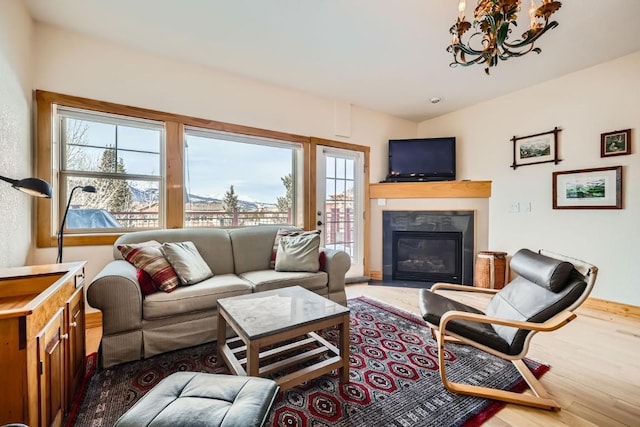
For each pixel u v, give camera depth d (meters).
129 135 2.68
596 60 2.81
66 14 2.16
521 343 1.50
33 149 2.24
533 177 3.40
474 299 3.30
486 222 3.81
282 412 1.37
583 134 2.99
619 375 1.72
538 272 1.62
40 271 1.36
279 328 1.40
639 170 2.65
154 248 2.11
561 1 1.97
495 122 3.78
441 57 2.77
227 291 2.11
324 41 2.50
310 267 2.61
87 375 1.66
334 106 3.86
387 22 2.24
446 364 1.82
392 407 1.42
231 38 2.46
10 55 1.85
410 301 3.12
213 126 3.00
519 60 2.80
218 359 1.86
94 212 2.55
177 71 2.81
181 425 0.80
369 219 4.23
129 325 1.78
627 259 2.71
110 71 2.52
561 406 1.44
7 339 0.89
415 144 4.19
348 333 1.62
